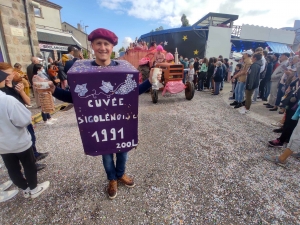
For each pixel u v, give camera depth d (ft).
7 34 17.51
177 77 19.02
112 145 5.38
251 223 5.29
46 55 61.26
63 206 5.93
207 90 27.86
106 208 5.83
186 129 11.98
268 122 13.21
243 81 16.38
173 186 6.78
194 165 8.06
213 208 5.81
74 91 4.48
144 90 5.43
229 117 14.40
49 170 7.80
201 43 35.01
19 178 5.96
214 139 10.52
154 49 25.16
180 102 19.48
